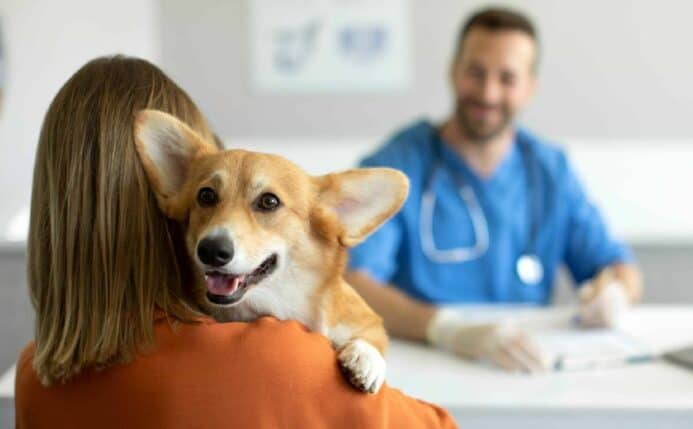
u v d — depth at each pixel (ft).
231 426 2.37
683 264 9.70
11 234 9.25
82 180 2.67
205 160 2.98
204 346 2.48
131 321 2.54
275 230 2.98
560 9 10.34
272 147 10.83
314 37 10.61
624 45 10.39
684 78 10.43
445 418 2.92
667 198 9.95
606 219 9.57
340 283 3.31
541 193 6.86
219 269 2.80
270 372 2.45
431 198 6.68
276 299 3.13
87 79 2.85
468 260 6.67
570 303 10.09
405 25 10.53
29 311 8.88
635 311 6.10
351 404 2.55
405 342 5.43
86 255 2.63
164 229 2.85
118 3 10.30
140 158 2.74
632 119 10.57
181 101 3.12
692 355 4.81
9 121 9.61
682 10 10.25
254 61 10.71
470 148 6.74
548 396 4.30
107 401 2.46
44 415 2.57
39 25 9.77
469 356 5.01
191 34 10.65
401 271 6.81
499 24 6.56
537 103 10.61
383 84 10.70
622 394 4.30
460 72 6.70
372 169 3.13
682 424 4.19
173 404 2.38
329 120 10.86
